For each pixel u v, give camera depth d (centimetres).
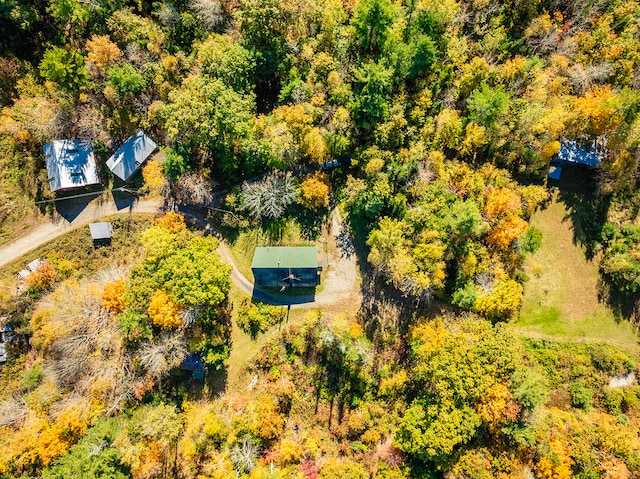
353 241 6044
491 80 5797
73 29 6012
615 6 5703
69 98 5744
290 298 6028
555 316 6022
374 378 5878
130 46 5709
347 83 5631
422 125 5616
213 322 5781
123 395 5553
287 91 5581
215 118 5278
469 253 5534
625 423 5616
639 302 5978
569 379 5891
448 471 5372
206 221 6066
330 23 5528
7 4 5519
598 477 5275
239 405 5725
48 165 5831
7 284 5853
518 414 5209
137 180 6075
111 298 5412
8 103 5981
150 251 5403
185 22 5884
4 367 5759
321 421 5872
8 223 5941
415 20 5572
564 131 5738
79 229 6044
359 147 5675
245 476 5306
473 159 5928
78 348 5478
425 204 5466
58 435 5275
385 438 5816
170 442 5612
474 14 5891
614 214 6050
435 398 5422
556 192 6091
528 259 6031
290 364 5928
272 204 5797
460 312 5834
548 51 5900
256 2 5297
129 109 5875
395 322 5972
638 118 5453
